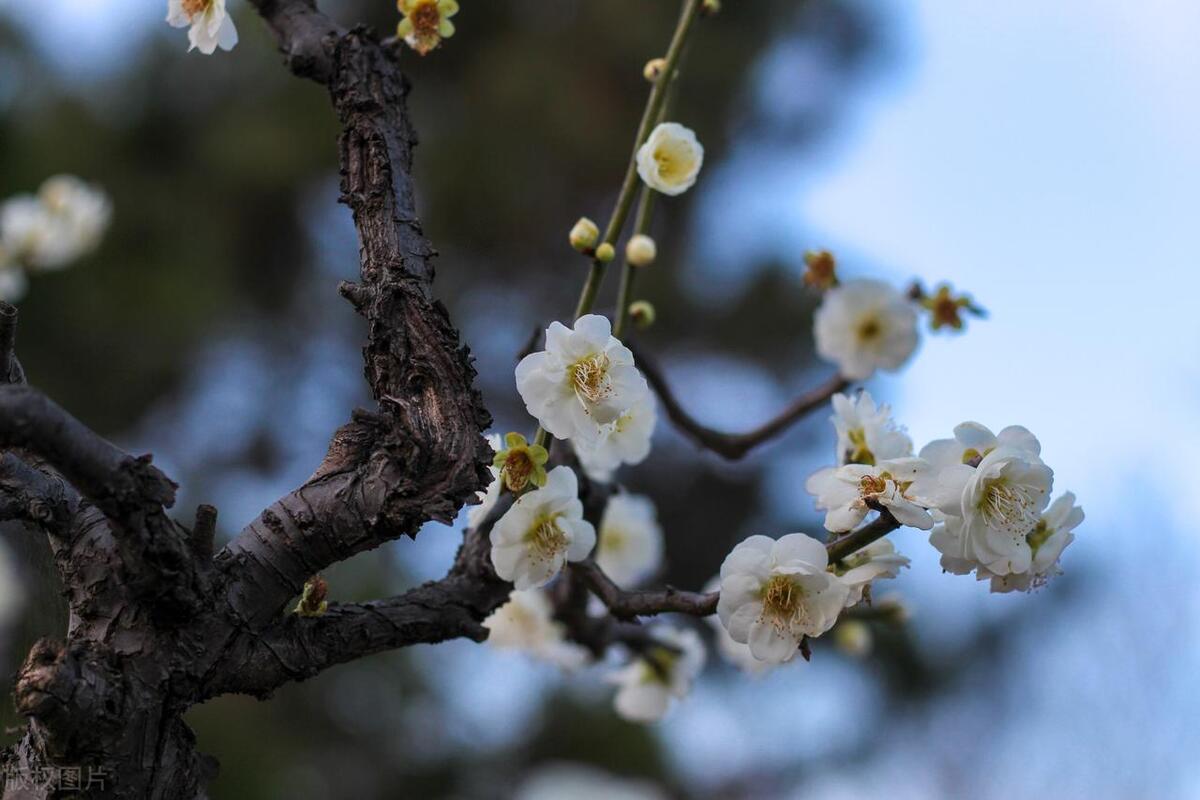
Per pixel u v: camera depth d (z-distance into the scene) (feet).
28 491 4.39
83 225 11.93
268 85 23.98
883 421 5.73
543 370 4.75
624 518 8.13
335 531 4.41
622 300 6.64
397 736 18.48
